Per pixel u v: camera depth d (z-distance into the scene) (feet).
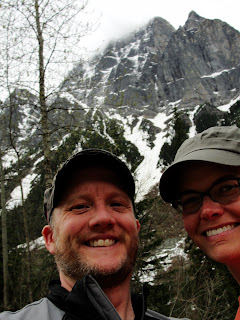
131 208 1.75
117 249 1.58
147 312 1.81
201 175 1.73
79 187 1.65
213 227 1.69
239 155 1.65
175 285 6.20
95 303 1.31
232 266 1.68
